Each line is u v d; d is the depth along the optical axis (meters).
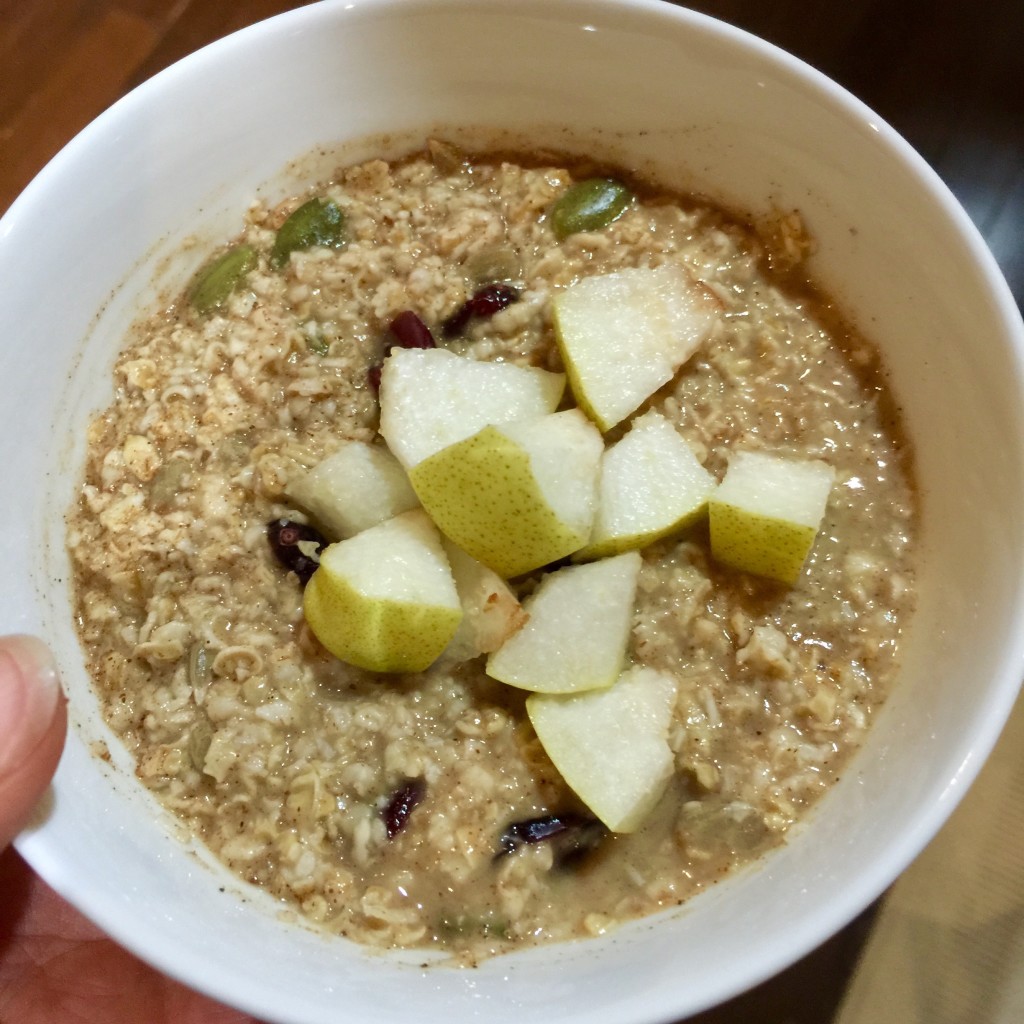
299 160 0.19
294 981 0.14
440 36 0.18
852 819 0.15
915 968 0.17
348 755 0.16
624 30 0.17
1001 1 0.21
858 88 0.21
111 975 0.18
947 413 0.16
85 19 0.22
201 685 0.16
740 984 0.13
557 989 0.14
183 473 0.17
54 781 0.15
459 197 0.19
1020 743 0.18
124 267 0.18
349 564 0.16
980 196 0.20
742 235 0.18
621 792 0.15
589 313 0.17
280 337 0.18
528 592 0.16
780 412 0.17
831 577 0.16
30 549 0.17
